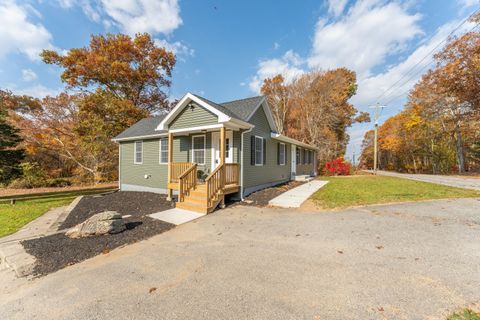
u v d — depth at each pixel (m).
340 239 4.04
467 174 19.53
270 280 2.68
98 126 16.08
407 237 4.03
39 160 17.20
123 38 19.66
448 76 16.88
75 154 17.86
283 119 25.84
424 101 22.00
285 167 13.48
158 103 23.11
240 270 2.97
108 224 4.59
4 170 12.45
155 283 2.70
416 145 28.02
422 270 2.82
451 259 3.11
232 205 7.39
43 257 3.54
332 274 2.79
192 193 7.21
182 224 5.34
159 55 21.83
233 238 4.28
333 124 25.39
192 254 3.56
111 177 17.84
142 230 4.86
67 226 5.32
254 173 9.40
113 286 2.66
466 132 21.09
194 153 9.47
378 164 42.47
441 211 5.87
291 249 3.66
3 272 3.18
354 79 28.12
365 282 2.57
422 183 12.23
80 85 19.33
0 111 12.56
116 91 20.45
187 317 2.05
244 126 7.94
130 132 12.31
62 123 17.88
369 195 8.38
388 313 2.01
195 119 8.07
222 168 7.16
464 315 1.95
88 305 2.29
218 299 2.32
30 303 2.38
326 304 2.18
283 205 7.12
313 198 8.05
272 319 1.98
